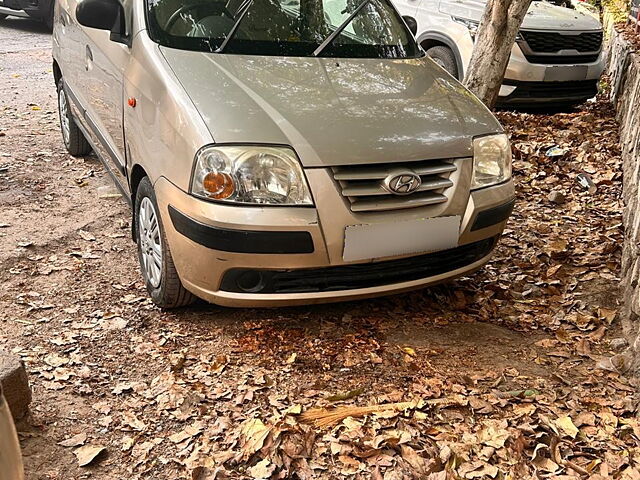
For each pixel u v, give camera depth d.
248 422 2.93
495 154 3.71
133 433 2.89
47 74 9.07
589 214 5.40
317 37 4.12
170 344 3.49
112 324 3.64
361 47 4.20
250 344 3.52
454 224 3.48
